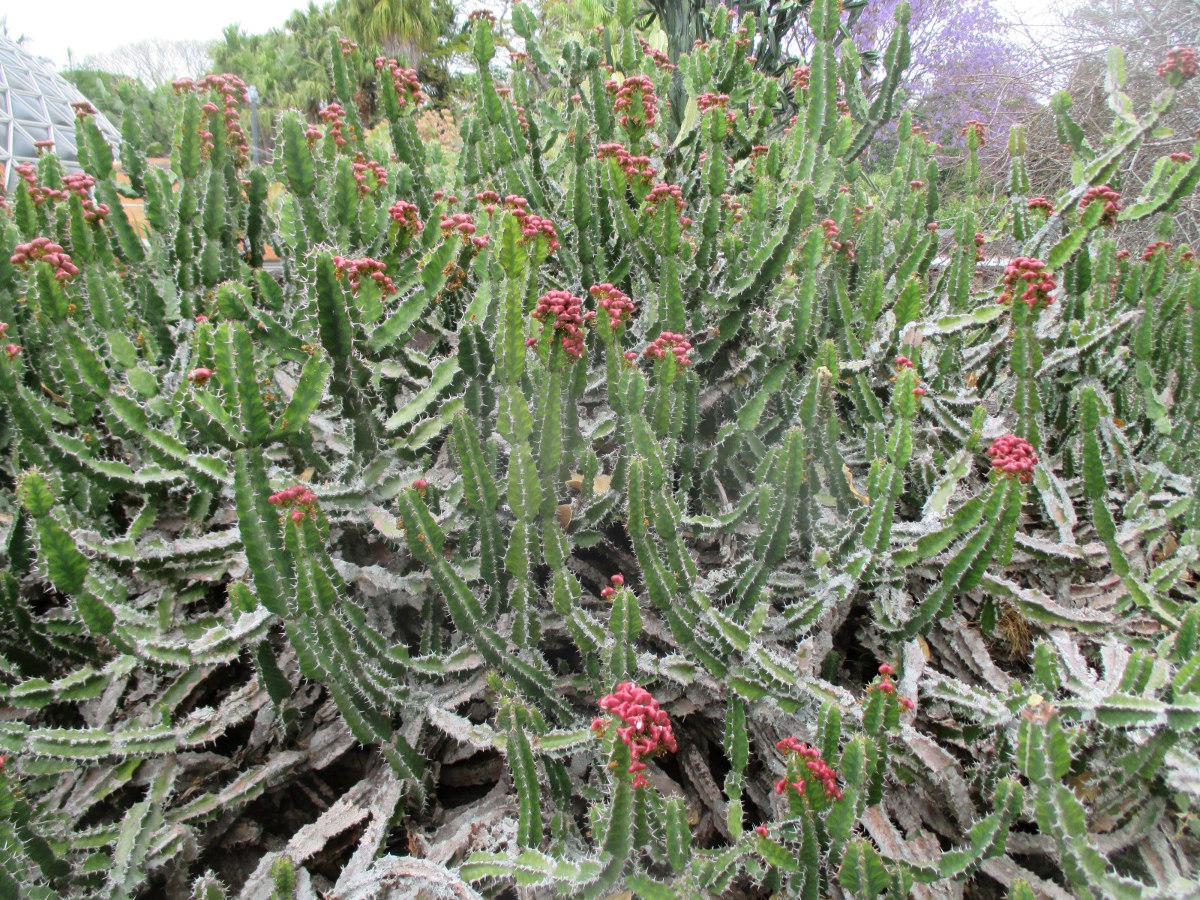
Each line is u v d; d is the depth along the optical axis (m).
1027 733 1.62
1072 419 3.31
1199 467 3.06
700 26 5.63
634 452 2.38
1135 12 9.53
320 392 2.02
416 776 2.18
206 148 2.81
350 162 2.58
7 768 1.95
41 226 2.93
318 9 29.27
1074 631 2.65
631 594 2.03
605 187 3.14
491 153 3.54
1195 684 1.74
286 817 2.32
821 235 2.67
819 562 2.47
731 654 2.24
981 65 11.57
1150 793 1.96
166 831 2.01
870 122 4.29
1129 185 8.05
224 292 2.28
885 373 3.18
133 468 2.65
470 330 2.42
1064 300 3.38
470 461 2.12
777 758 2.23
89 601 2.01
